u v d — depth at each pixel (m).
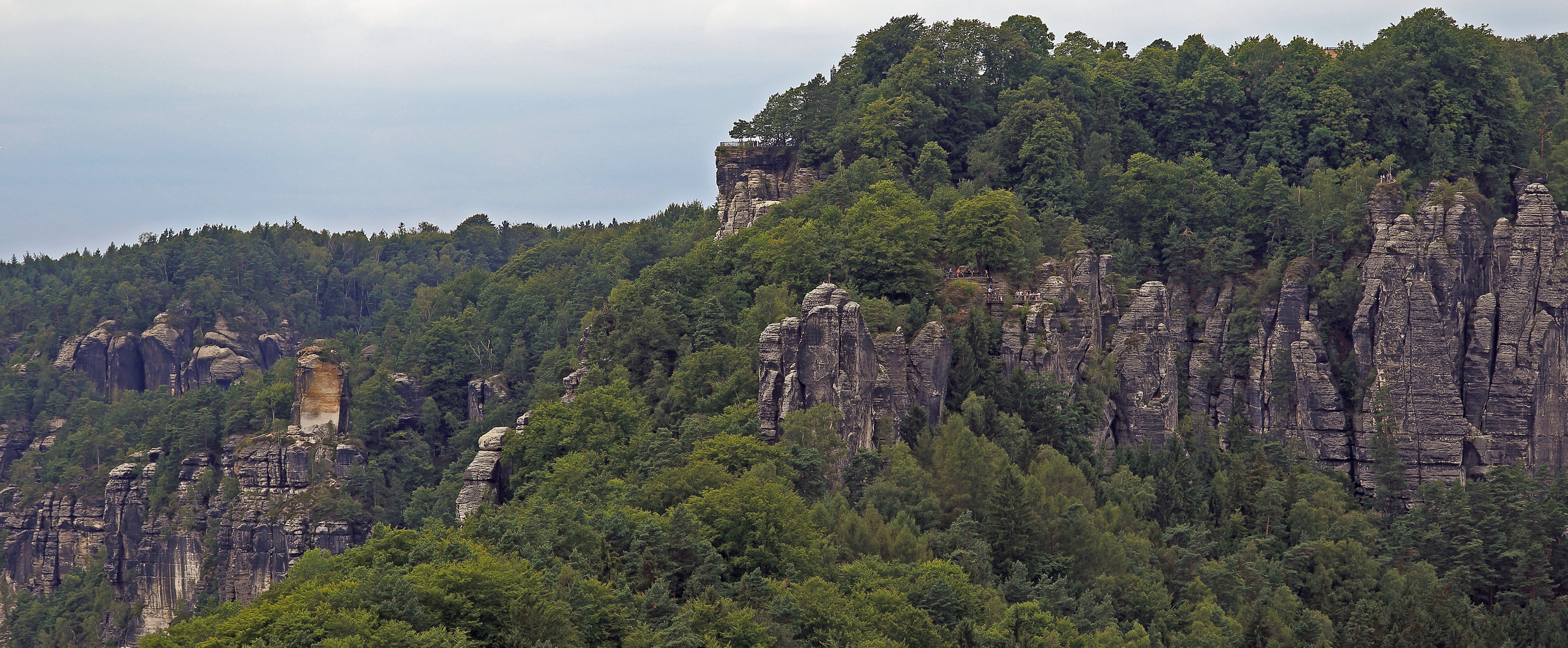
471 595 165.62
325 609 161.12
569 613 163.88
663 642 163.88
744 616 169.38
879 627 178.25
